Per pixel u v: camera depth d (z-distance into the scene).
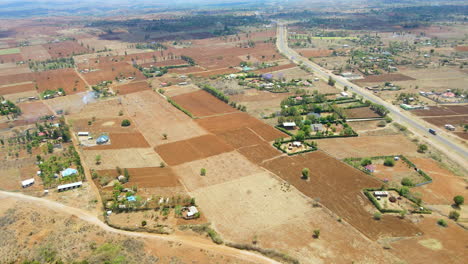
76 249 79.06
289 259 76.75
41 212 94.62
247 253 79.50
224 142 138.00
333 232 86.06
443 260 76.25
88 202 99.75
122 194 102.50
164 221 90.69
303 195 101.94
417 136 144.88
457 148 134.62
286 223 89.75
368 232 86.00
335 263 75.88
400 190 101.56
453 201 99.50
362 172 114.56
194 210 93.81
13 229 86.88
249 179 111.06
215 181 110.19
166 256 77.56
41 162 122.56
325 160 123.00
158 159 125.38
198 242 83.06
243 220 91.19
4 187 108.00
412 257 77.31
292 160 123.12
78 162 120.06
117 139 142.50
